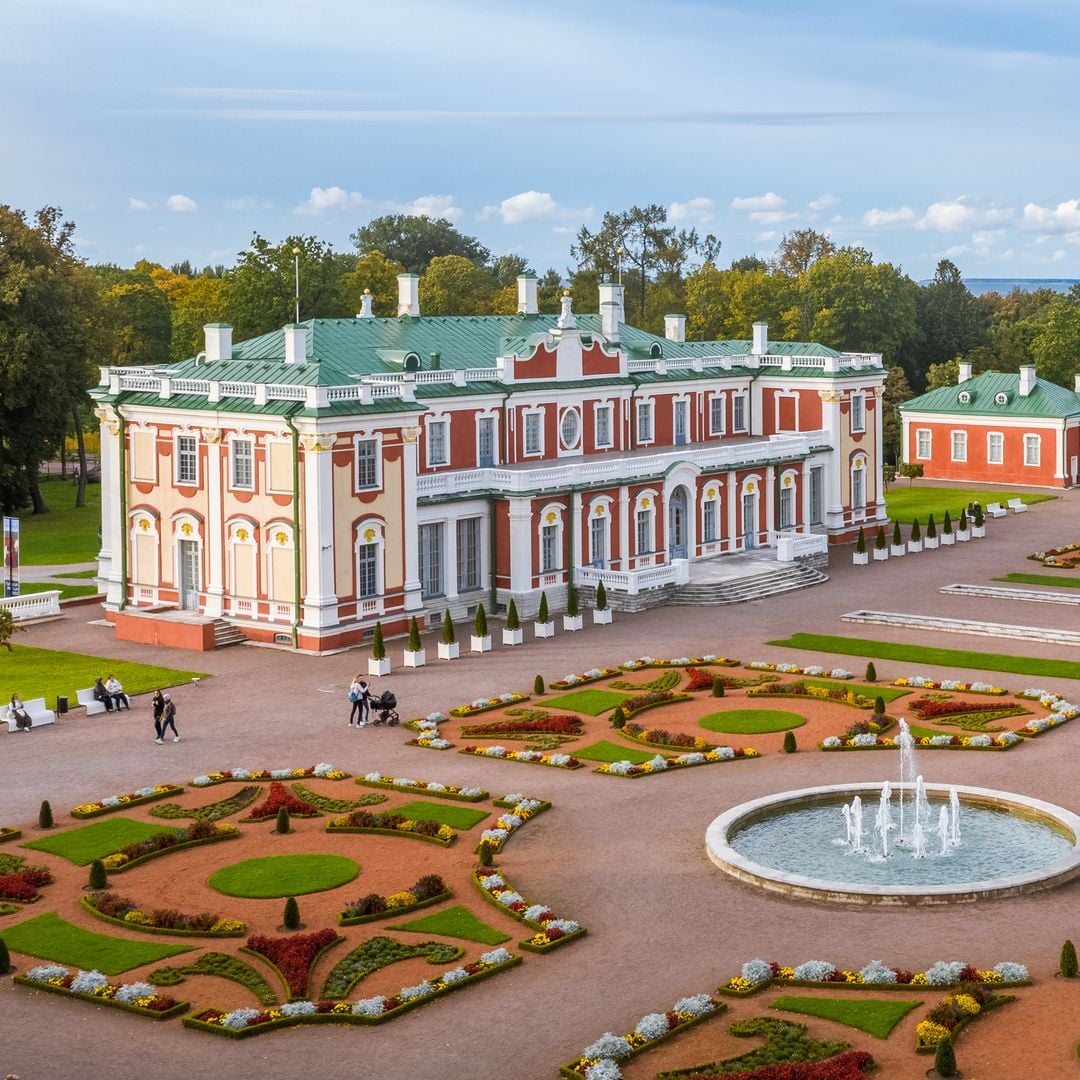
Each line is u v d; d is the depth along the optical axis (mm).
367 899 47000
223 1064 37906
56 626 90438
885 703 70875
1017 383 149875
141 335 178250
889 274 193875
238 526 84938
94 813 56688
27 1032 39781
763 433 120625
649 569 94062
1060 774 59344
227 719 69812
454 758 63562
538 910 46031
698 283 195750
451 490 90688
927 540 115188
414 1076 37156
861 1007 39562
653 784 59594
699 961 43000
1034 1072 36312
